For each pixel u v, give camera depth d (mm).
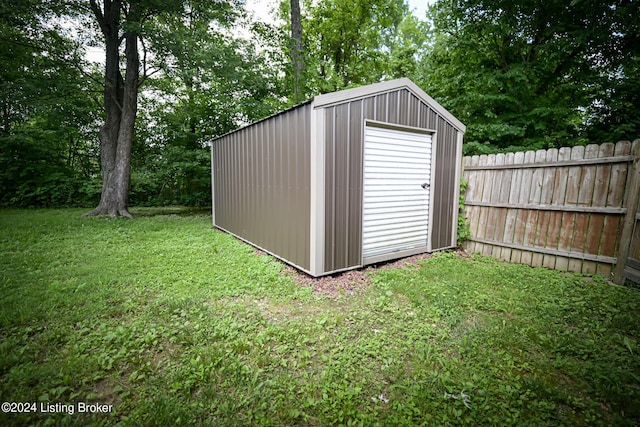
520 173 4336
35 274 3562
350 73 15875
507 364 2018
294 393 1755
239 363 1964
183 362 1991
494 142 7508
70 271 3699
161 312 2672
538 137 6984
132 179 11602
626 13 5578
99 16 8188
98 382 1811
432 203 4703
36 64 8422
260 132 4770
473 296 3117
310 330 2434
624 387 1786
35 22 7594
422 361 2051
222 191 6723
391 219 4270
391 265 4223
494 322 2574
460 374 1920
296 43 10641
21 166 11047
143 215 9383
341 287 3379
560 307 2828
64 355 2029
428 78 9844
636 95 6145
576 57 6941
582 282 3430
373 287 3404
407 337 2354
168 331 2354
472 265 4211
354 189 3789
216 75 9375
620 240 3352
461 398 1710
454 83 8086
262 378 1872
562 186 3891
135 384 1792
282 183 4160
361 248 3953
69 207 11102
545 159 4043
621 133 6188
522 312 2746
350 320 2623
